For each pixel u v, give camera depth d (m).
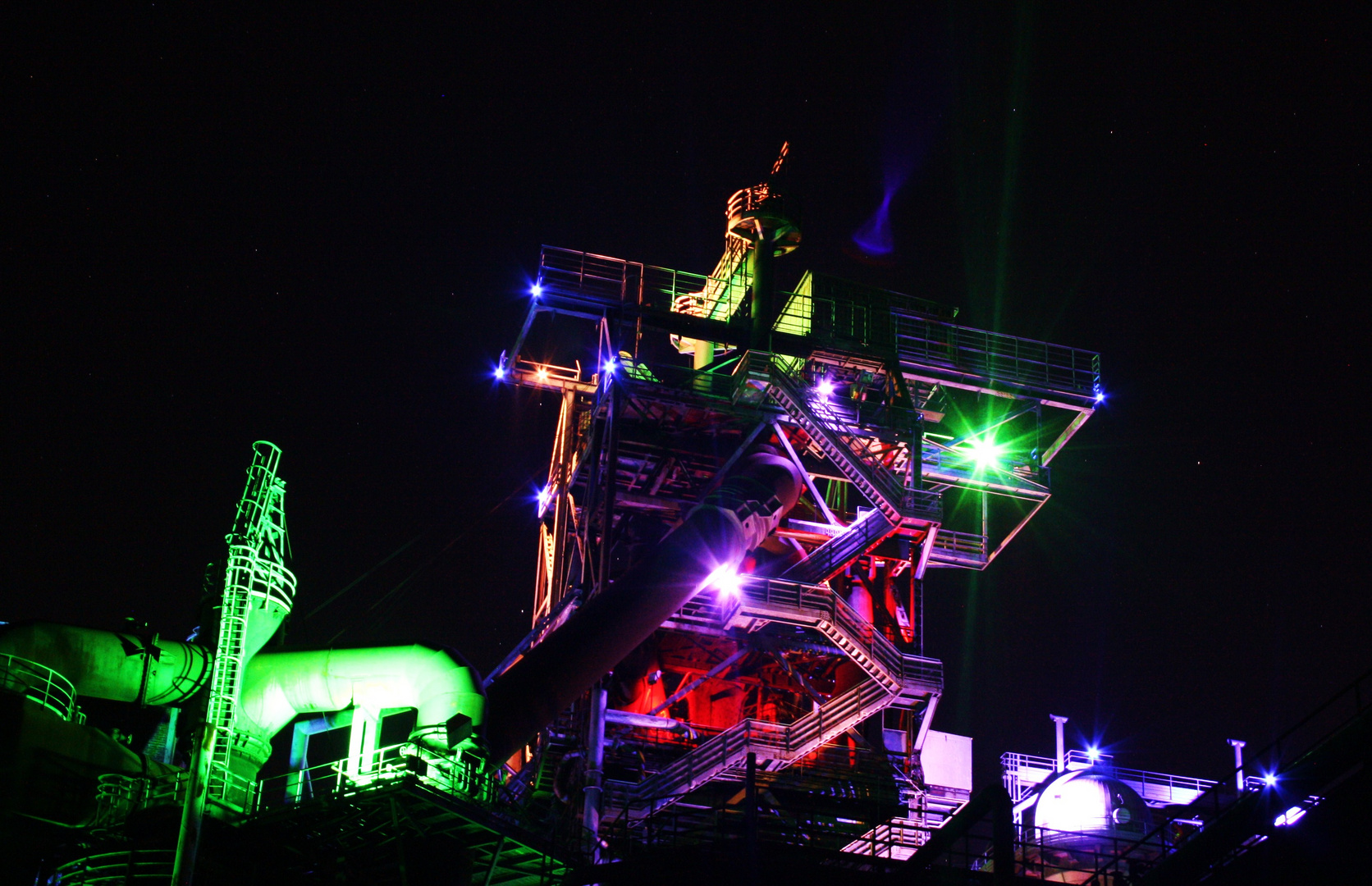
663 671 61.12
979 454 65.56
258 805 46.22
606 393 61.03
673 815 46.03
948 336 66.44
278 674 48.31
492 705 50.31
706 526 55.84
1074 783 56.62
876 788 56.28
